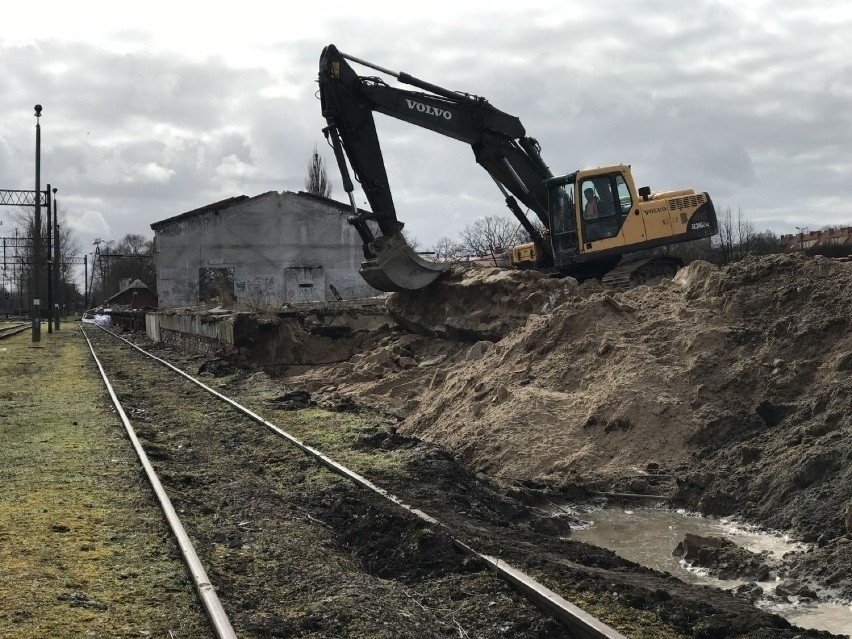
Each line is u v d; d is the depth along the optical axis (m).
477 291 19.97
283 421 14.07
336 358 24.06
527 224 22.00
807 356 10.99
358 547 7.49
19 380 21.36
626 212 20.16
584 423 11.50
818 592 6.83
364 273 20.70
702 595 6.15
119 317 70.31
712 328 12.15
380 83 20.45
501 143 21.34
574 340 13.85
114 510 7.98
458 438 12.60
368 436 11.98
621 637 4.89
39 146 41.03
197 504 8.54
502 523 8.35
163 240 52.03
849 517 7.61
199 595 5.65
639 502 9.83
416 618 5.65
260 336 23.84
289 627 5.29
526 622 5.41
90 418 14.16
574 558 7.07
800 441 9.47
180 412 15.52
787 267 12.80
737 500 9.22
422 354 21.16
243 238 53.06
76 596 5.61
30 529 7.20
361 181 20.70
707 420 10.70
